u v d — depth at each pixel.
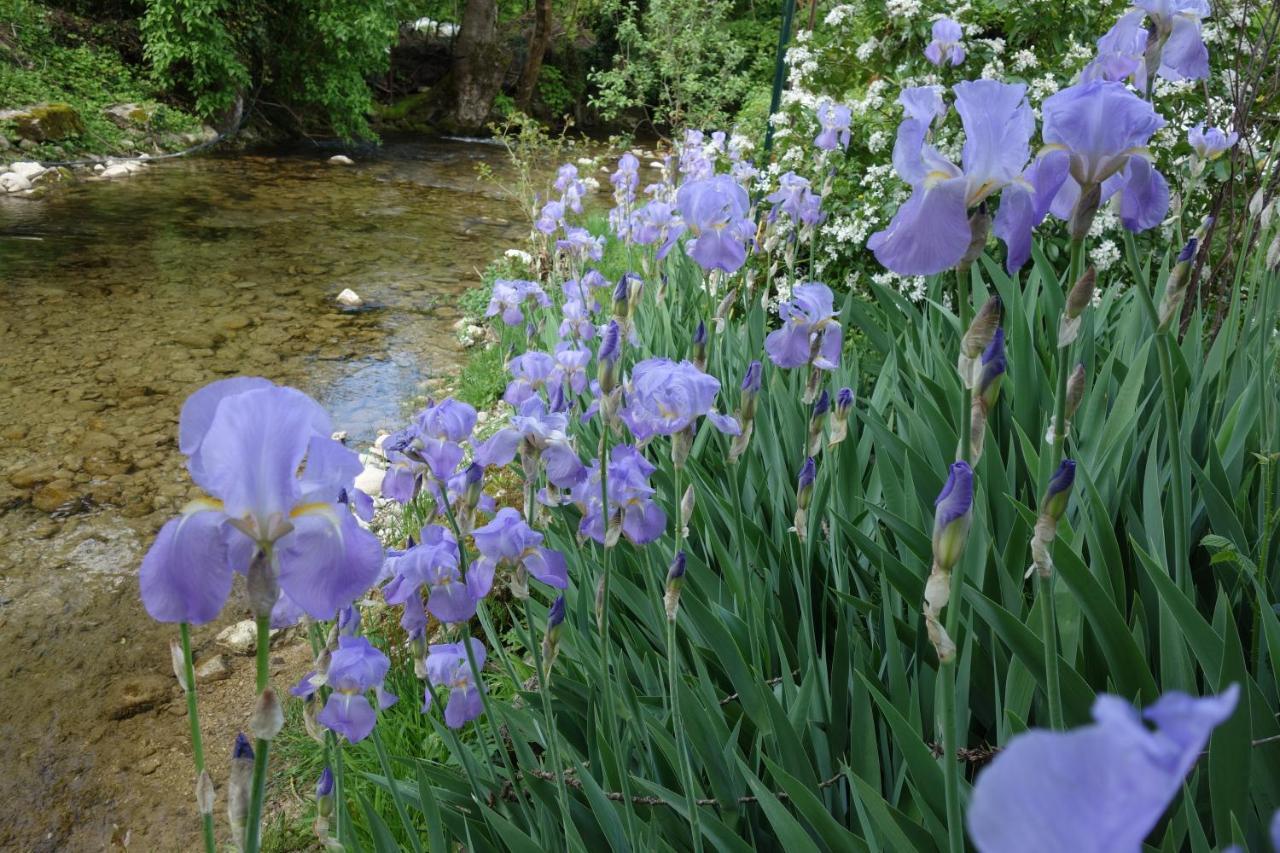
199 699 1.44
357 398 2.58
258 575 0.45
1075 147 0.57
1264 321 1.04
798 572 1.00
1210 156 1.21
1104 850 0.17
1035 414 1.11
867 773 0.77
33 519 1.92
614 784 0.81
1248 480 0.93
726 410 1.31
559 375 1.17
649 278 1.76
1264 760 0.66
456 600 0.76
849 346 1.83
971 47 2.07
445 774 0.90
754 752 0.84
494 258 4.18
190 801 1.25
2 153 4.93
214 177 5.50
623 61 8.22
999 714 0.77
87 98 5.78
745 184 2.05
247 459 0.44
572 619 1.05
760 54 7.32
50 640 1.57
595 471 0.81
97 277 3.48
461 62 8.54
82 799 1.25
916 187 0.59
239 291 3.45
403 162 6.70
